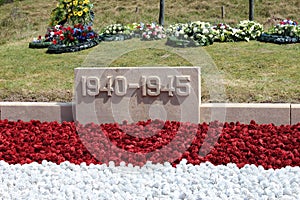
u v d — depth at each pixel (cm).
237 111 641
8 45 1408
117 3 2088
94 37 1256
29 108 685
